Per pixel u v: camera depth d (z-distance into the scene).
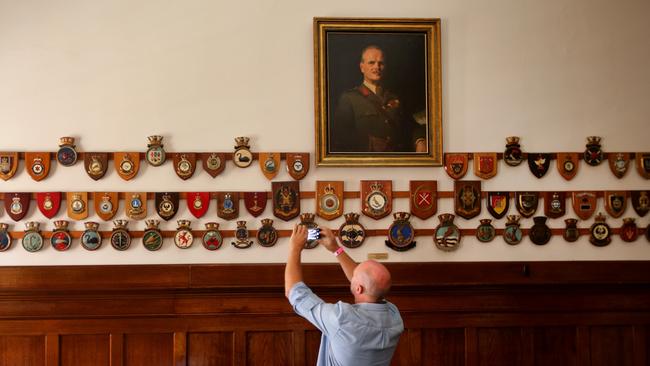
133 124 4.22
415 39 4.38
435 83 4.34
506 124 4.40
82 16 4.23
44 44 4.20
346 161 4.26
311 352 4.20
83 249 4.11
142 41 4.26
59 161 4.11
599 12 4.50
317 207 4.24
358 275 2.62
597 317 4.34
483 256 4.33
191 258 4.18
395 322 2.59
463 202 4.30
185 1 4.30
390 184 4.29
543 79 4.45
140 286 4.09
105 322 4.09
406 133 4.33
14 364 4.04
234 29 4.31
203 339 4.14
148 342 4.12
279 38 4.33
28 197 4.09
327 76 4.30
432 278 4.23
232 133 4.27
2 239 4.06
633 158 4.44
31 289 4.03
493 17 4.45
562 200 4.36
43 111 4.17
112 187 4.18
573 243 4.38
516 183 4.38
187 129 4.25
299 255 2.79
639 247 4.41
